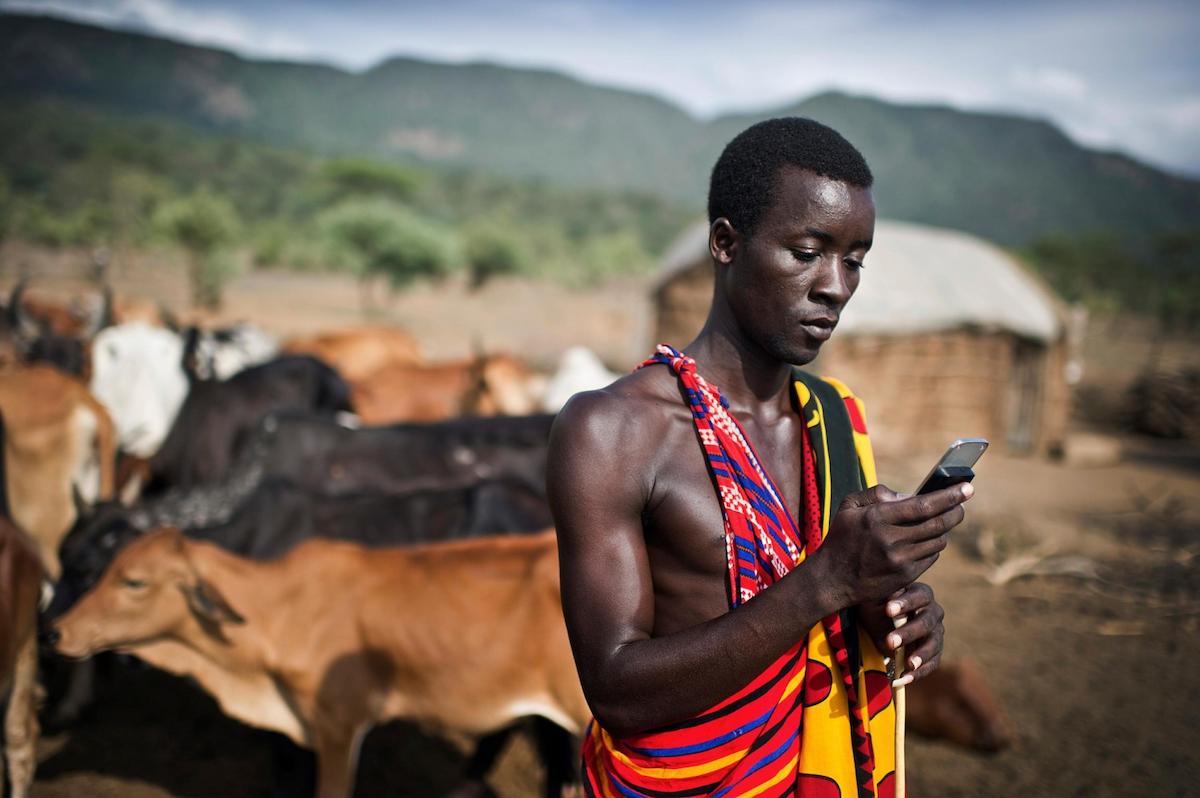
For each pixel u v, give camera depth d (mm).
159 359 8031
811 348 1495
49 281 37656
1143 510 11398
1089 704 5977
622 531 1469
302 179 127500
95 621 3822
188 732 5285
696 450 1514
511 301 50156
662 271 17453
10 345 8992
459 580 3930
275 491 4797
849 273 1479
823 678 1475
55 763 4906
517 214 146125
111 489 6352
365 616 3926
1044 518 10844
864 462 1676
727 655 1306
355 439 5895
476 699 3896
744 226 1499
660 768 1451
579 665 1451
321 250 47188
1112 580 8547
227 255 36969
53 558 6043
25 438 5863
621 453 1477
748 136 1524
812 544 1540
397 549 4102
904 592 1409
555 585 3801
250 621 3930
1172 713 5891
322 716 3934
